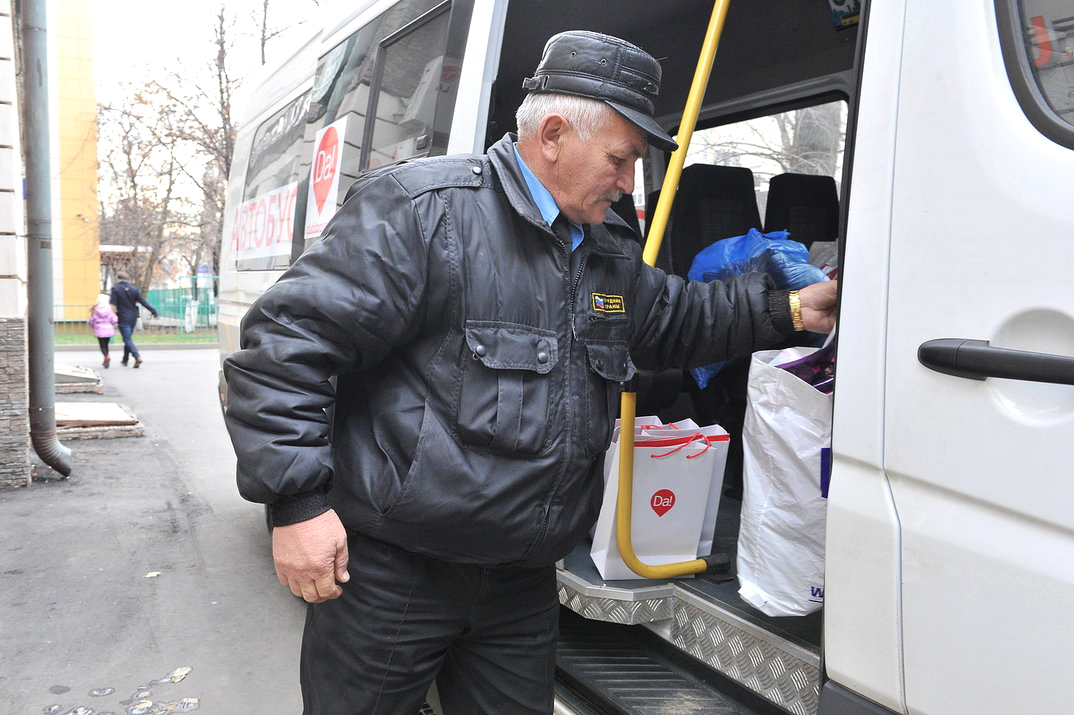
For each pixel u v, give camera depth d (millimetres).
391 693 1665
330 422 1826
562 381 1589
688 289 1970
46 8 6035
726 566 2447
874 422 1383
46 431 6254
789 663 1990
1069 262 1133
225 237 5625
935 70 1321
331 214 3424
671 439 2381
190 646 3615
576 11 3180
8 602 4047
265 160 4719
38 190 6051
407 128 2859
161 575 4441
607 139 1514
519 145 1617
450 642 1714
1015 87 1224
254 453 1456
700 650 2270
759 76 3643
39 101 6043
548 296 1575
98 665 3422
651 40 3471
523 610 1771
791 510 1993
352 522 1595
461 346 1523
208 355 18734
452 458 1518
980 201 1241
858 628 1413
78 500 5844
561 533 1631
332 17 4020
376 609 1616
